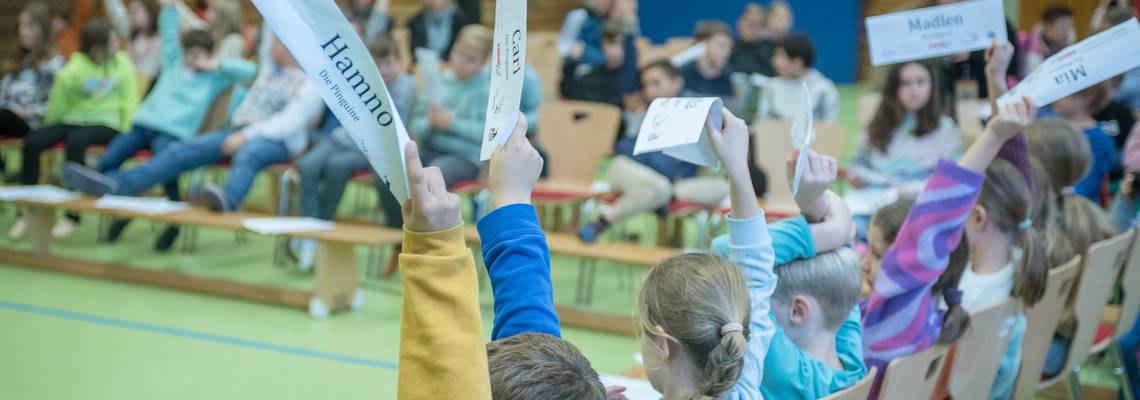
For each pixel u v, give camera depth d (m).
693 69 6.41
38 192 5.12
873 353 2.00
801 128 1.61
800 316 1.71
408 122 5.36
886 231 2.22
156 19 6.97
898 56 2.34
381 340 3.96
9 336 3.86
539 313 1.31
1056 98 1.94
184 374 3.49
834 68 12.88
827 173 1.68
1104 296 2.77
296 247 5.20
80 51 6.07
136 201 4.91
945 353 2.02
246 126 5.35
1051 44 5.69
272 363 3.64
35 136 5.85
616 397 1.63
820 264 1.70
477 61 5.14
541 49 7.43
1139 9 5.03
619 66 6.68
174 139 5.61
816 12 12.84
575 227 5.52
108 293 4.57
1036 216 2.59
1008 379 2.49
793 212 4.75
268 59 5.54
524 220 1.33
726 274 1.44
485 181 5.21
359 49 1.01
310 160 5.12
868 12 12.65
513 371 1.15
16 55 6.63
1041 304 2.47
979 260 2.37
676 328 1.41
